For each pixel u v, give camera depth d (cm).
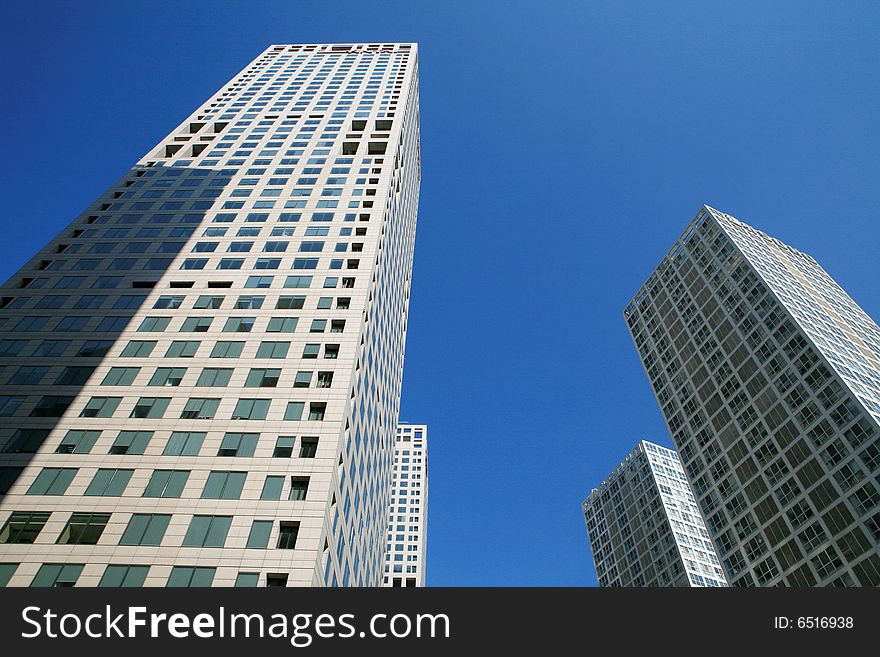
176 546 3650
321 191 7369
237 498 3934
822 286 11588
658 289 12606
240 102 10269
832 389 8175
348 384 4791
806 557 7662
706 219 11925
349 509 4797
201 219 6806
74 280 5884
